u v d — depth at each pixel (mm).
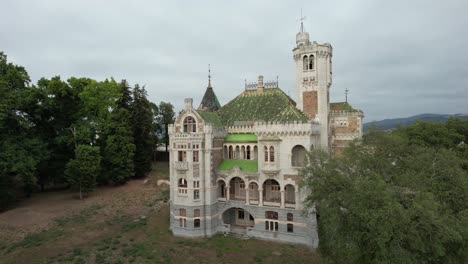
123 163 83188
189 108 54812
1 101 58938
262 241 50531
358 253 28812
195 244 49125
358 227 29016
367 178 30828
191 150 52812
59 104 75062
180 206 53219
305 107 55531
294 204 49719
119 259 43125
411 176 30672
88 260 42844
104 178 82125
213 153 54969
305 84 55594
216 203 55625
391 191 29266
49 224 57312
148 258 43406
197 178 53125
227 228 54625
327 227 31344
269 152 50281
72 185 75062
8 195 64375
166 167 104812
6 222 56688
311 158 37156
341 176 32531
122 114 84250
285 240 49656
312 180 34938
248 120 59594
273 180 54031
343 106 61062
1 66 65062
